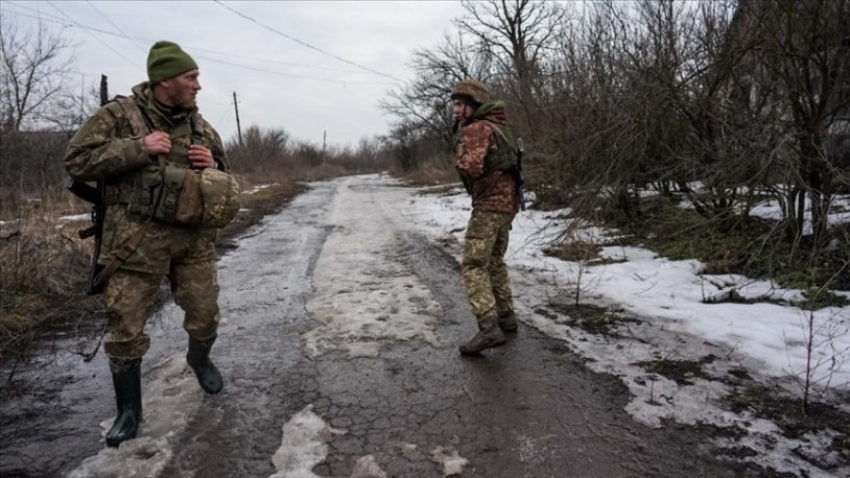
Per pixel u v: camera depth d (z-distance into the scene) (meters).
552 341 3.84
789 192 4.96
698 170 5.91
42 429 2.75
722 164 5.45
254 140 46.38
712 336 3.76
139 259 2.54
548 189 9.52
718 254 5.60
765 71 5.13
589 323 4.16
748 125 5.20
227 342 3.99
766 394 2.94
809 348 2.84
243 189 21.19
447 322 4.34
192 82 2.63
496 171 3.60
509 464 2.40
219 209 2.62
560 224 8.05
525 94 9.45
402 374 3.36
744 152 5.16
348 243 8.27
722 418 2.73
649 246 6.42
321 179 39.31
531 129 9.34
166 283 5.49
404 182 30.09
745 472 2.30
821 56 4.57
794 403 2.84
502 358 3.57
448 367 3.45
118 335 2.57
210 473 2.36
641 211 7.27
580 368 3.37
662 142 6.23
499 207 3.61
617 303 4.61
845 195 5.62
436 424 2.76
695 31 6.01
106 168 2.40
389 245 8.00
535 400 2.98
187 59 2.59
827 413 2.73
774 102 4.98
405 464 2.42
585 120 7.23
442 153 32.47
